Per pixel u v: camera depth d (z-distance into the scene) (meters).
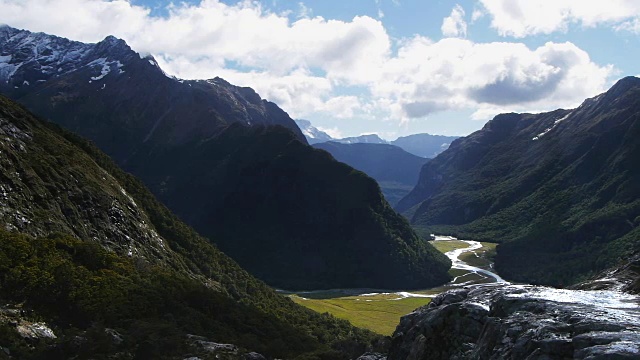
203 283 116.94
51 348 54.28
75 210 99.25
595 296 27.52
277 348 81.81
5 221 79.00
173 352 61.75
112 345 59.50
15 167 93.44
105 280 76.88
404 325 34.84
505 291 30.53
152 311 76.19
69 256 80.44
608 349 19.30
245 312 99.62
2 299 60.16
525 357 22.05
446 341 28.92
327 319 141.12
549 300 26.25
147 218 130.50
